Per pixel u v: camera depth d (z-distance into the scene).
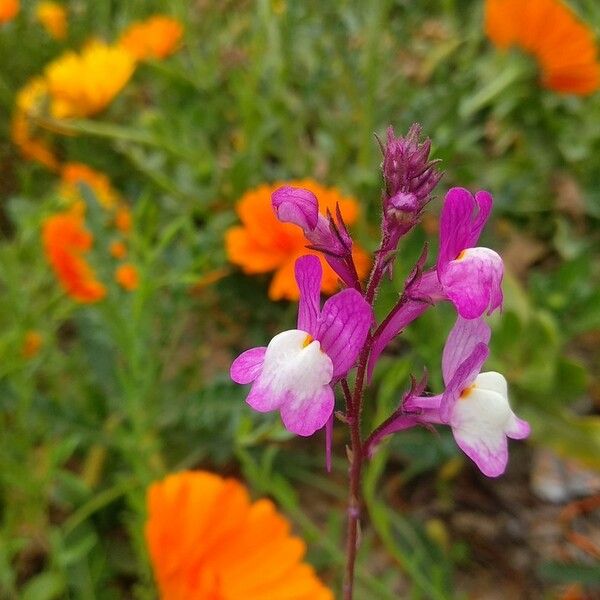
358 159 0.24
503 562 0.19
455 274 0.08
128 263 0.19
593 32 0.27
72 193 0.21
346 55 0.25
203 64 0.27
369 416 0.20
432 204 0.22
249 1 0.31
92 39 0.30
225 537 0.14
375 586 0.16
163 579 0.13
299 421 0.08
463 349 0.09
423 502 0.20
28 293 0.20
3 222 0.27
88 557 0.17
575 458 0.19
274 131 0.26
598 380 0.22
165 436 0.19
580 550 0.19
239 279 0.21
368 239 0.21
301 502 0.20
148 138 0.23
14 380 0.18
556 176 0.26
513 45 0.24
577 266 0.20
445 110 0.24
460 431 0.09
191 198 0.23
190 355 0.22
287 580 0.14
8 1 0.26
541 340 0.19
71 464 0.20
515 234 0.25
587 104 0.27
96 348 0.20
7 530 0.16
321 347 0.09
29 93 0.24
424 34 0.31
